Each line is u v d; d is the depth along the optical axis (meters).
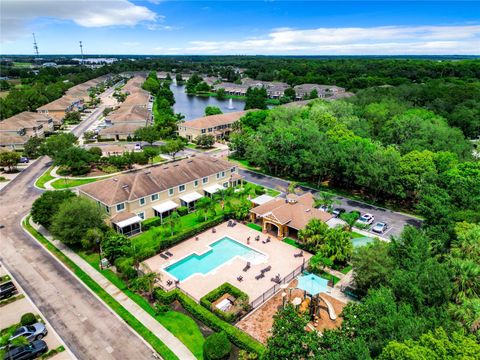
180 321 39.34
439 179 62.69
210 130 125.69
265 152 88.50
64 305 41.56
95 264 50.22
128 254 48.97
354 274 45.28
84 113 169.12
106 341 36.22
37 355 34.09
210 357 32.69
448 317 31.52
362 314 31.58
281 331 30.47
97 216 53.91
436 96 131.75
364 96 139.75
